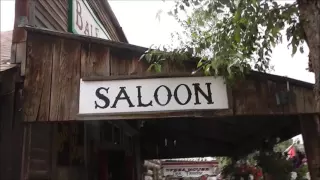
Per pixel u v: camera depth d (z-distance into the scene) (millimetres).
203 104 3750
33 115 3809
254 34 3025
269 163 6969
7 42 6574
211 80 3801
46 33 3998
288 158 7676
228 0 3000
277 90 3768
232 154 9891
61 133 5215
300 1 2574
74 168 5660
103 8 8828
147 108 3766
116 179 8477
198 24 3312
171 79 3834
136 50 3918
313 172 3650
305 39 2744
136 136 9508
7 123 4219
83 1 7008
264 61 3568
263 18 2855
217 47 3244
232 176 9375
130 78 3842
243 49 3299
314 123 3764
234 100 3760
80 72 3939
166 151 10438
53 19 5664
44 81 3908
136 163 9336
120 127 8039
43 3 5270
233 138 8828
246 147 8555
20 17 4445
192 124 7523
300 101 3725
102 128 7254
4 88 4223
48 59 3979
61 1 6137
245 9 2881
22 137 4137
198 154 10305
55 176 4844
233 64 3254
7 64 4496
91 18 7586
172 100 3773
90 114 3773
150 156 10508
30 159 4117
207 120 6785
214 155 10211
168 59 3844
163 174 21859
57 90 3875
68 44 4020
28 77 3924
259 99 3754
